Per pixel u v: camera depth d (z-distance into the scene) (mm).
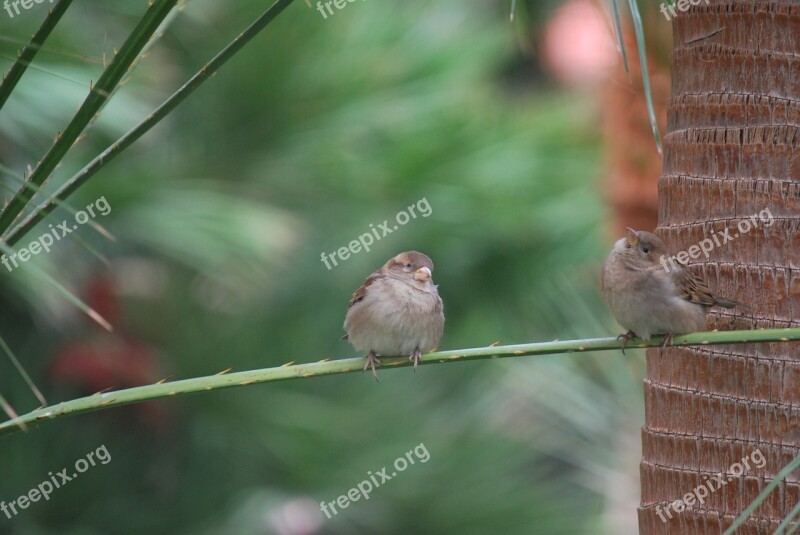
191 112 11297
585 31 13172
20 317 11414
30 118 9320
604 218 11875
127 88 10391
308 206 12086
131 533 11938
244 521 11750
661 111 10086
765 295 6695
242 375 6051
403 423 12570
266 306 12500
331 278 12250
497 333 12578
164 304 12211
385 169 11828
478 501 12172
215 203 10805
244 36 5500
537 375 12273
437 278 12438
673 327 7328
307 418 12078
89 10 10062
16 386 11359
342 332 12344
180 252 10828
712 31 6824
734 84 6773
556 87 14711
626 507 11961
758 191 6703
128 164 11172
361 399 12680
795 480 6457
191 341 12078
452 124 11930
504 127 12266
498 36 12625
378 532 12180
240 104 11273
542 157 12250
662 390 6910
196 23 11016
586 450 12148
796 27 6707
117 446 12180
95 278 11211
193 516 12016
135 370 11641
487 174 11867
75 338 11344
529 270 12312
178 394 5965
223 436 12117
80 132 5566
